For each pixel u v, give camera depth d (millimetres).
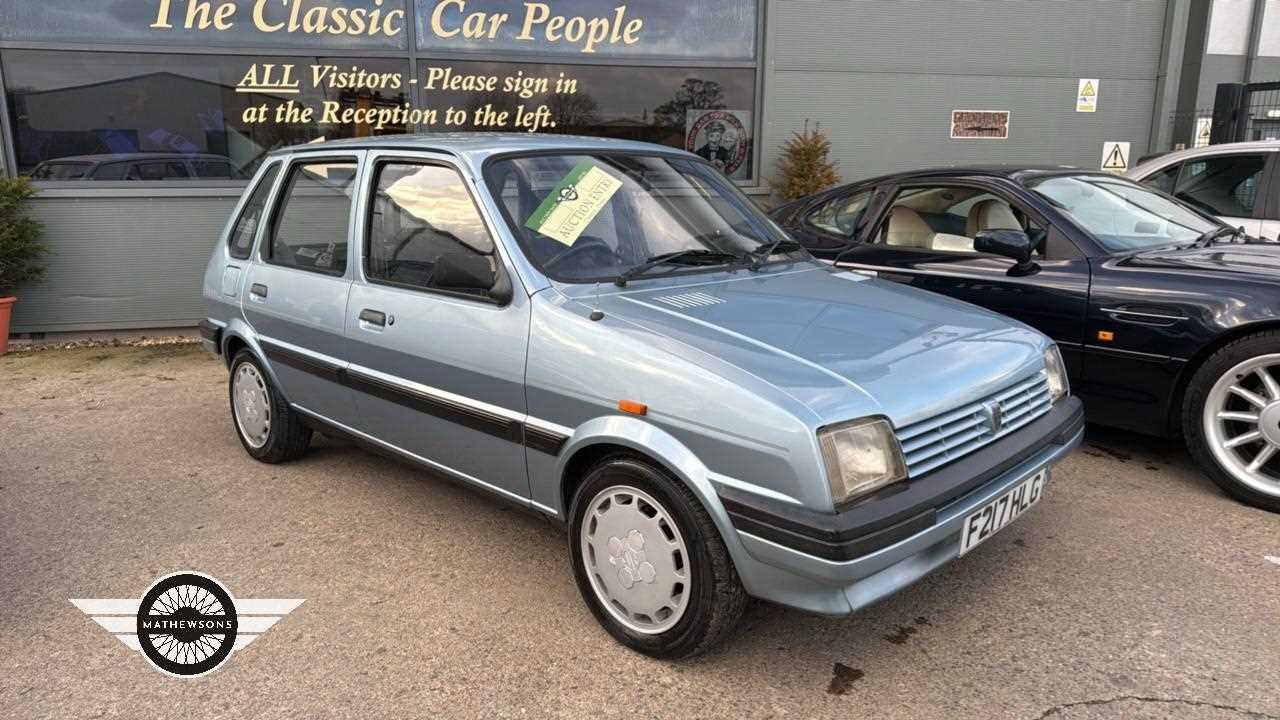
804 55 8773
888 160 9219
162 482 4250
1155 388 3943
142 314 7750
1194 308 3758
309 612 3020
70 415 5430
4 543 3588
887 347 2646
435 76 8086
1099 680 2561
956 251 4730
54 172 7363
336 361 3691
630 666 2682
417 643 2820
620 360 2600
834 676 2617
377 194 3559
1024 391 2863
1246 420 3670
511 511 3871
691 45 8586
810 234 5500
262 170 4406
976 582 3156
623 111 8570
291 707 2500
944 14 8961
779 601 2354
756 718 2426
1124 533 3523
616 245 3186
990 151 9422
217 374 6500
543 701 2516
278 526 3727
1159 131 9680
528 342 2852
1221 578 3139
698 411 2398
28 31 7094
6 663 2738
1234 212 5895
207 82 7566
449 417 3180
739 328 2693
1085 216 4500
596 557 2787
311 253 3896
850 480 2227
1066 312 4176
